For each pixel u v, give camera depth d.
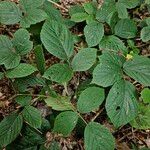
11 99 0.40
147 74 0.34
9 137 0.33
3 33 0.48
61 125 0.32
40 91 0.40
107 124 0.39
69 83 0.43
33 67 0.36
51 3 0.52
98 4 0.57
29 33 0.40
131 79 0.44
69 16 0.52
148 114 0.36
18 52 0.37
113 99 0.33
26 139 0.35
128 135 0.39
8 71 0.36
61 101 0.35
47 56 0.46
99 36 0.42
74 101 0.38
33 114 0.34
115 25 0.45
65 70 0.35
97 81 0.33
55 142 0.34
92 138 0.31
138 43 0.49
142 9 0.55
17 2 0.54
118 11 0.46
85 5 0.48
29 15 0.41
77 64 0.35
